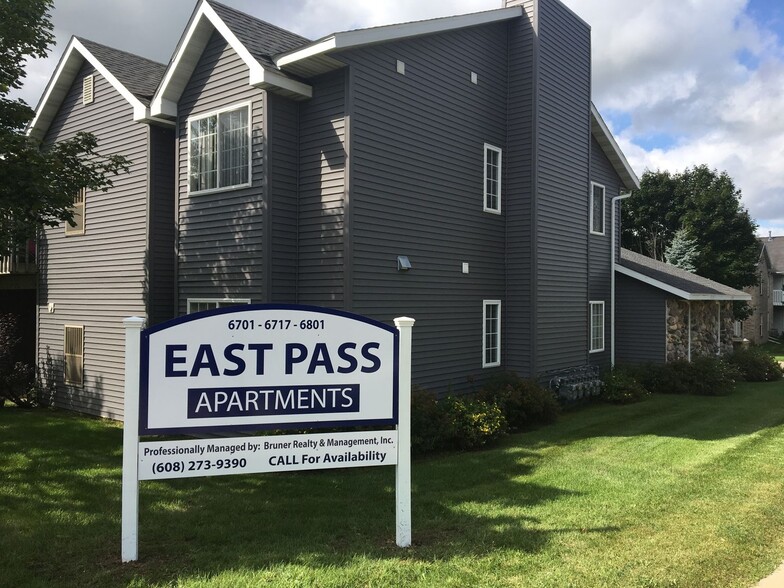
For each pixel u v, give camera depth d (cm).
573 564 468
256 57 936
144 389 468
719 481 702
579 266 1444
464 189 1188
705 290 1784
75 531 552
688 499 632
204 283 1062
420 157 1078
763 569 464
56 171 891
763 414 1205
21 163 851
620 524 556
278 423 495
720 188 3616
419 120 1077
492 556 482
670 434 1004
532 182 1270
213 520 581
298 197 1005
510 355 1294
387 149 1008
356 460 508
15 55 934
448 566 463
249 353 489
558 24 1362
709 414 1207
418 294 1070
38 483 727
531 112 1276
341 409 508
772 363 1845
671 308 1700
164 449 472
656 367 1599
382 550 498
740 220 3531
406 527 509
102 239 1272
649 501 625
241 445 485
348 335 511
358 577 444
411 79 1061
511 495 654
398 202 1030
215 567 464
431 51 1107
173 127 1183
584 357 1453
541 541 513
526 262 1274
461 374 1169
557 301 1352
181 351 474
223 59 1033
